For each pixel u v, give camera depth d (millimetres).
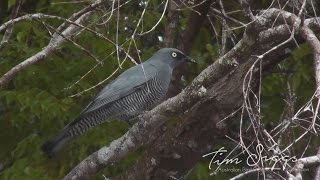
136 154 12555
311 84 13266
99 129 12734
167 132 10234
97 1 10664
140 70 12406
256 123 7836
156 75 12422
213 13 13422
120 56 13000
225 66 9328
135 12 13797
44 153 11875
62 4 13289
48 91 12781
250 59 9289
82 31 11484
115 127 12977
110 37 12844
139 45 13547
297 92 13266
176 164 10211
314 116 6996
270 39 8977
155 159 10266
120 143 10250
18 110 12773
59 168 12500
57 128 12625
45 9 13898
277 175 7590
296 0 9562
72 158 12641
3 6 14828
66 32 11031
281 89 13500
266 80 13383
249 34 8992
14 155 12742
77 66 12734
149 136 10203
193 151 10094
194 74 14508
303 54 12195
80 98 12945
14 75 10078
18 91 12336
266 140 8539
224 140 12055
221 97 9586
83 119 11625
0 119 12992
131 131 10141
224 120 9719
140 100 12281
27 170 12078
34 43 13539
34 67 12602
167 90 12828
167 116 9734
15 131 12961
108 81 13242
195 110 9828
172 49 12750
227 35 12914
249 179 11797
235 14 14070
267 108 13523
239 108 9086
